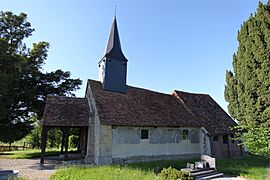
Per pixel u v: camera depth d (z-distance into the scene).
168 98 23.47
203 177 12.31
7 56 18.69
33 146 32.62
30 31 25.59
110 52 20.19
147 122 17.58
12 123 22.67
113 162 15.52
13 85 20.88
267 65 13.63
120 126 16.48
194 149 20.16
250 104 14.61
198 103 24.52
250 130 11.84
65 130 16.92
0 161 16.62
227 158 20.00
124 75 20.64
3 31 23.55
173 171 10.09
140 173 10.77
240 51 16.36
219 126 21.80
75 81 27.12
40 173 11.68
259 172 13.05
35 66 25.25
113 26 21.69
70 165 14.23
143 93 21.95
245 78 15.28
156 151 17.84
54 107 17.38
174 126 19.02
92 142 16.67
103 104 17.27
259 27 14.59
